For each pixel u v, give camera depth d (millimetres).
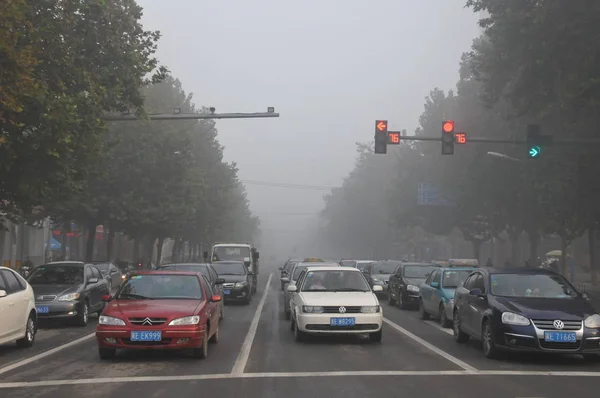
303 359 11570
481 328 12133
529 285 12484
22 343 13039
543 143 19984
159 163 39156
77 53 18531
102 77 19453
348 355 12078
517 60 23438
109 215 36469
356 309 13539
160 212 39062
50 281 17938
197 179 43312
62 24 17281
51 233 51125
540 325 10961
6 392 8773
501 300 11836
